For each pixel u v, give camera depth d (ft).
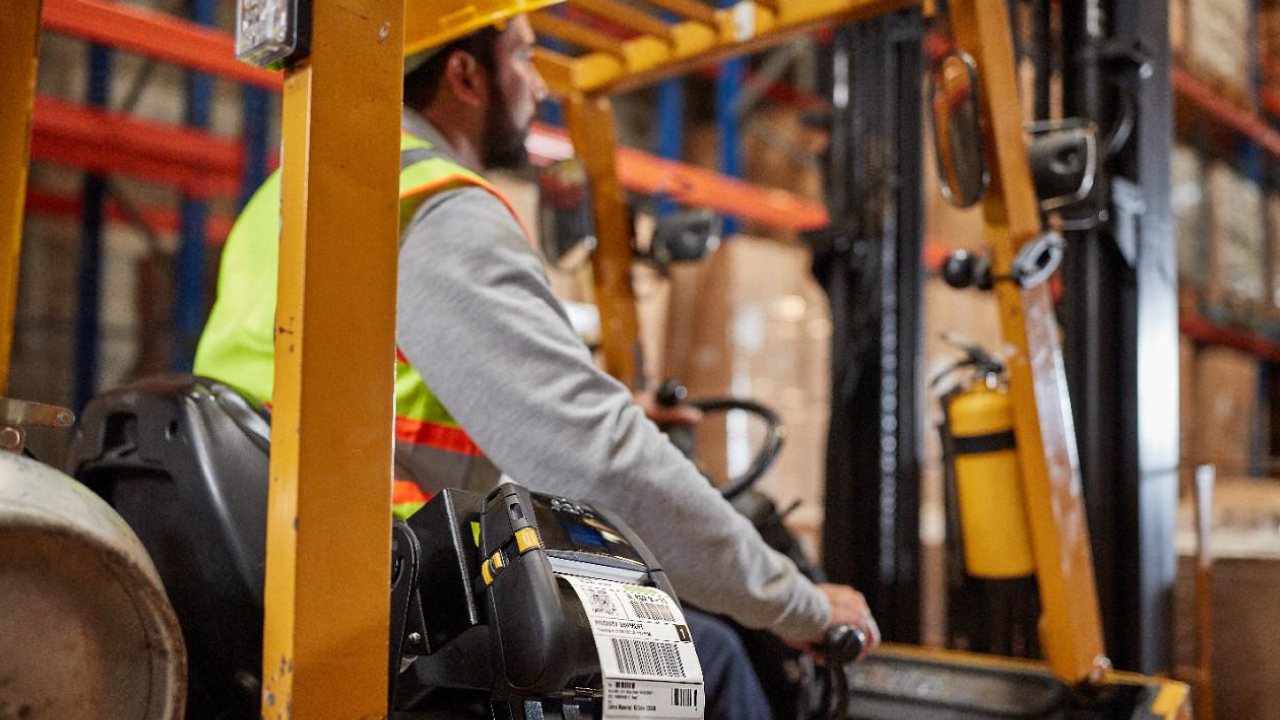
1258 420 22.75
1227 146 21.12
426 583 3.55
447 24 4.42
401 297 4.16
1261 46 21.50
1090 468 7.18
